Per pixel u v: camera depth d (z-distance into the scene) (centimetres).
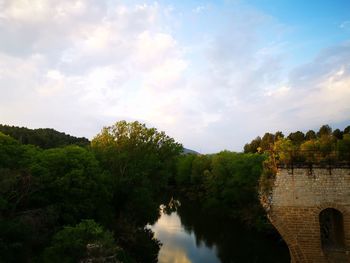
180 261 3897
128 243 3681
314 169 2334
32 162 3309
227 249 4262
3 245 2281
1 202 2459
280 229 2361
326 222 2689
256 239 4594
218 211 6297
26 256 2494
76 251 2527
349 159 2338
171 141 5834
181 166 9706
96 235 2753
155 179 5509
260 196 2605
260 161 5772
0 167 2908
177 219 6075
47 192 3219
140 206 4412
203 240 4691
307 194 2330
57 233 2672
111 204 4456
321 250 2291
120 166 4691
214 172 6544
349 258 2245
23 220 2550
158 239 4772
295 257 2341
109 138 5178
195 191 8669
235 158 6316
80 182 3328
